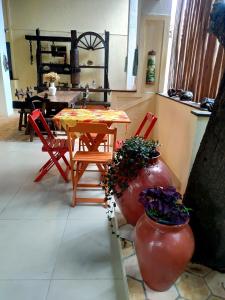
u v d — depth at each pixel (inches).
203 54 98.2
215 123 53.5
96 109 125.5
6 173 116.0
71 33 267.3
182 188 96.5
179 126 102.7
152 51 135.6
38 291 56.6
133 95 146.9
